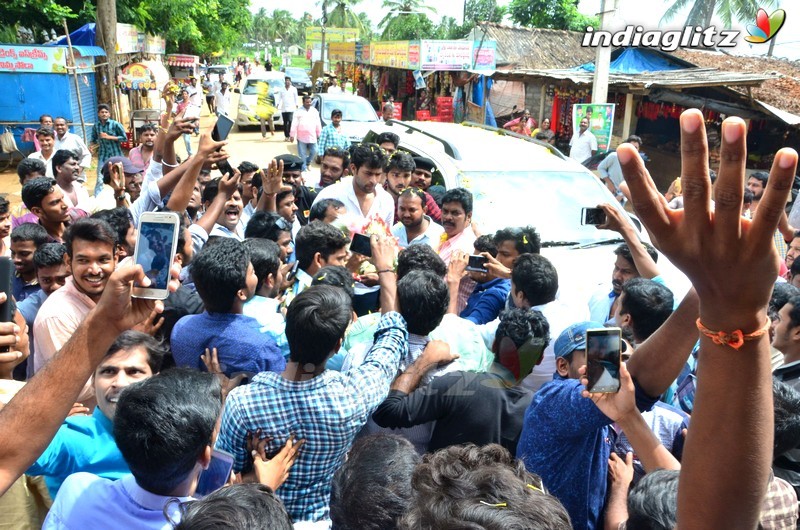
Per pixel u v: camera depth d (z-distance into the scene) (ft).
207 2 111.55
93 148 55.16
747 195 19.47
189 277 12.45
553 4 97.71
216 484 6.31
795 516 6.06
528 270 11.00
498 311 12.72
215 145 12.35
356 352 9.27
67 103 48.19
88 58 53.06
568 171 21.36
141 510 5.68
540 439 7.36
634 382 6.47
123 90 60.70
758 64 60.03
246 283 9.41
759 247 2.76
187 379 6.03
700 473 3.20
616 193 32.91
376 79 91.50
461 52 61.67
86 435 7.17
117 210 12.50
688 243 2.84
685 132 2.72
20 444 4.20
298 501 7.68
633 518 5.39
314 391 7.46
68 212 15.66
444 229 16.52
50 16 53.57
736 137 2.62
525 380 10.00
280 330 10.29
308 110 48.65
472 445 5.31
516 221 19.53
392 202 18.84
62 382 4.36
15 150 46.16
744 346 2.99
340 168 21.52
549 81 52.34
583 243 19.45
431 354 8.55
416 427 8.59
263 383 7.60
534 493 4.47
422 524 4.36
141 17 75.05
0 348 5.63
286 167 20.36
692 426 3.22
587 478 7.31
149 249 6.14
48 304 10.16
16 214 18.33
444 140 23.35
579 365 7.96
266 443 7.38
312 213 15.72
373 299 11.98
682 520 3.31
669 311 9.46
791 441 7.02
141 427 5.53
